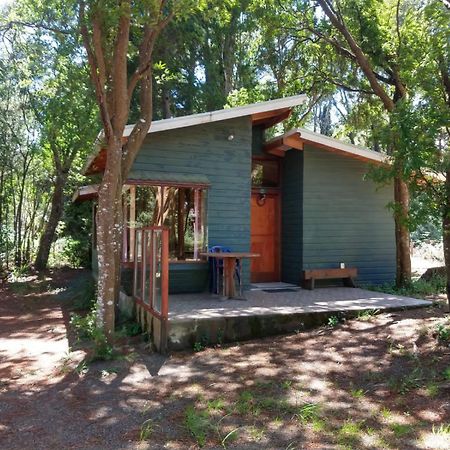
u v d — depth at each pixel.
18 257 16.84
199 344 6.17
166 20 6.52
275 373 5.13
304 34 12.64
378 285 10.71
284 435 3.74
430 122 5.41
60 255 18.61
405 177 5.68
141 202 9.03
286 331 6.72
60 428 4.01
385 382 4.73
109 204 6.12
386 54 10.85
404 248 10.51
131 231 8.86
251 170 10.34
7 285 14.30
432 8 6.27
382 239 10.96
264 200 11.10
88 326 6.87
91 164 9.81
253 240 11.02
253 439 3.68
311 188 10.37
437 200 5.74
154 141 8.93
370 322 6.82
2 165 15.55
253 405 4.32
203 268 9.30
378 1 11.17
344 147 10.09
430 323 6.36
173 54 17.30
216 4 7.31
